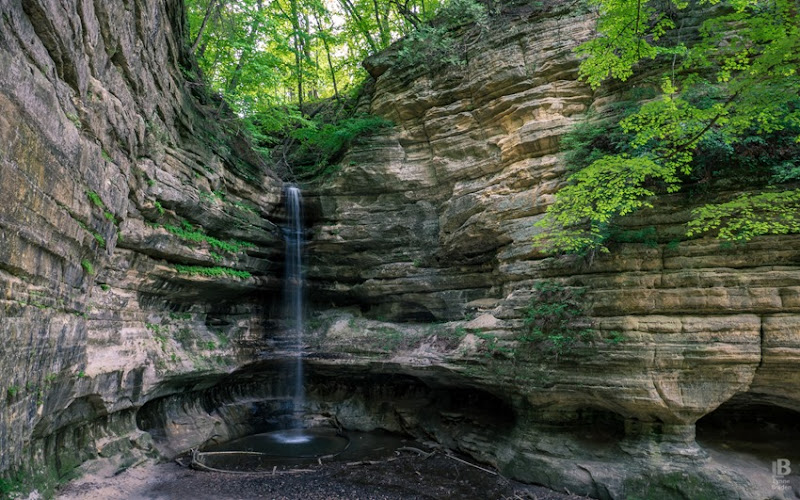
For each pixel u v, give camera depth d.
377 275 19.44
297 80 24.64
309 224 20.84
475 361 14.77
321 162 21.53
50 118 6.78
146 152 12.13
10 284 6.15
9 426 6.69
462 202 17.14
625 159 10.74
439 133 18.34
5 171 5.52
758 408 12.75
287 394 19.92
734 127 10.68
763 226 10.48
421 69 18.92
